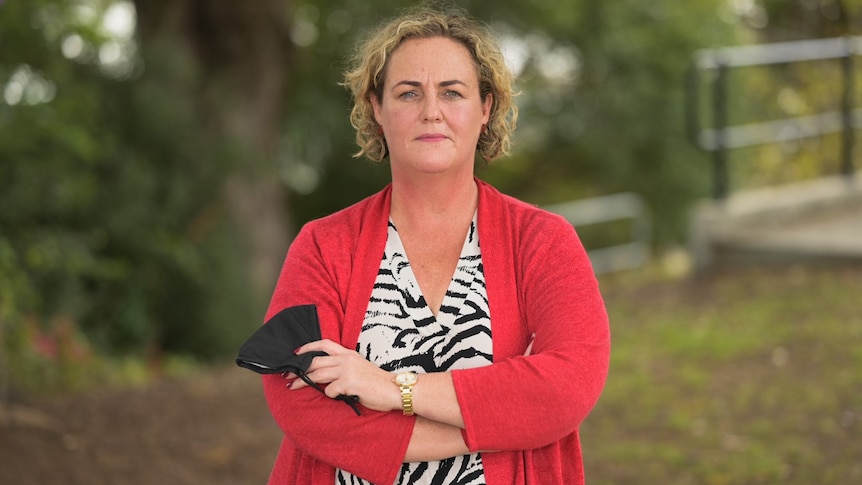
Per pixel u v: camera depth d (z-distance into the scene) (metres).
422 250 3.52
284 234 18.94
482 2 24.84
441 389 3.29
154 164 15.80
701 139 12.14
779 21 28.81
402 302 3.48
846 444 6.85
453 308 3.46
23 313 11.57
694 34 25.61
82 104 14.88
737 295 10.76
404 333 3.45
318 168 25.70
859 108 13.32
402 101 3.43
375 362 3.44
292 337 3.40
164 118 15.62
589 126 26.38
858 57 13.27
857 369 8.11
